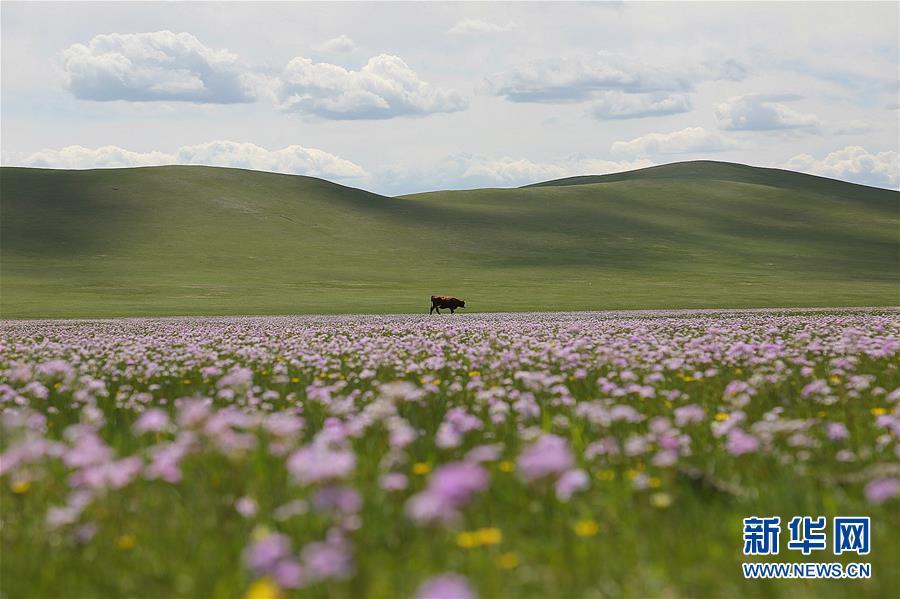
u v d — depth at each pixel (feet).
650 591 26.86
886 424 46.75
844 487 38.40
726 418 53.47
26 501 38.19
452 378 79.82
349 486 36.88
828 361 85.81
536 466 30.12
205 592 28.02
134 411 64.34
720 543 31.71
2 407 66.33
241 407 64.13
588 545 31.07
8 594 28.48
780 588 27.94
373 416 50.49
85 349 118.62
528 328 157.99
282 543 29.17
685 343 105.60
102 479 35.09
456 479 26.35
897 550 30.76
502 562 28.81
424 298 456.45
